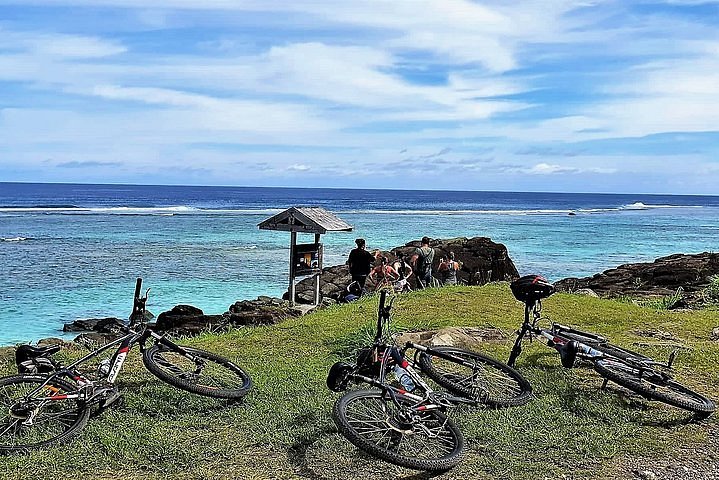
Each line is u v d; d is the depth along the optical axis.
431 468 5.37
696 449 6.13
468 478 5.43
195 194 169.62
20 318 19.78
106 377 6.76
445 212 93.88
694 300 15.15
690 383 8.20
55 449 5.68
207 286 26.66
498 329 10.38
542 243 48.56
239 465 5.59
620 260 39.19
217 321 16.89
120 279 27.67
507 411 6.86
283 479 5.35
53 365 6.78
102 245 40.59
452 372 7.63
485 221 73.56
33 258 33.50
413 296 12.98
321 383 7.77
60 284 26.00
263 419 6.54
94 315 20.48
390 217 78.56
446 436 5.86
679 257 26.16
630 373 7.46
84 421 6.11
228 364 7.61
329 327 10.52
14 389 6.96
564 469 5.64
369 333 9.45
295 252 16.83
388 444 5.73
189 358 7.41
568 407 7.12
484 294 13.23
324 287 23.08
